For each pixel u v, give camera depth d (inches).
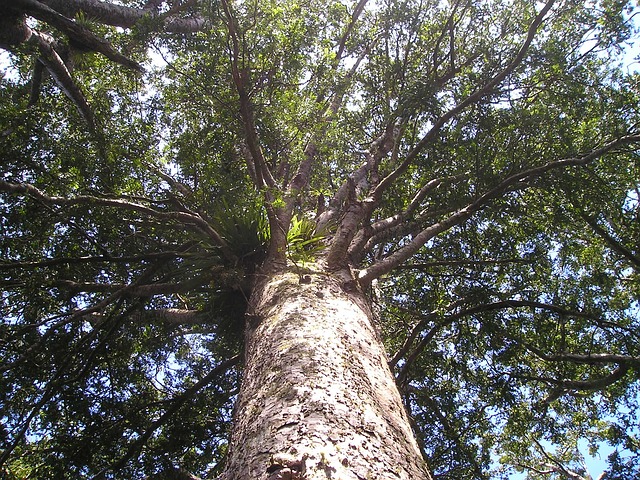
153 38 244.2
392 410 118.5
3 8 269.0
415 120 295.3
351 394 114.6
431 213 274.4
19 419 233.0
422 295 331.6
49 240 267.0
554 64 267.7
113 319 266.8
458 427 338.6
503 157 272.2
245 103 228.4
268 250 224.5
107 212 263.6
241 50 240.5
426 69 312.3
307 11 272.1
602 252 352.2
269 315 163.9
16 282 247.4
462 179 280.4
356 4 329.7
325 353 131.2
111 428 265.7
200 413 306.7
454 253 327.0
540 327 309.1
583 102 271.7
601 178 282.0
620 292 385.1
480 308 279.1
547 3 245.0
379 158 288.7
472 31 312.5
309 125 254.4
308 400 109.6
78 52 319.6
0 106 257.0
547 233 314.7
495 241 316.5
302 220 246.1
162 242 290.0
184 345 330.0
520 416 342.0
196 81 246.7
